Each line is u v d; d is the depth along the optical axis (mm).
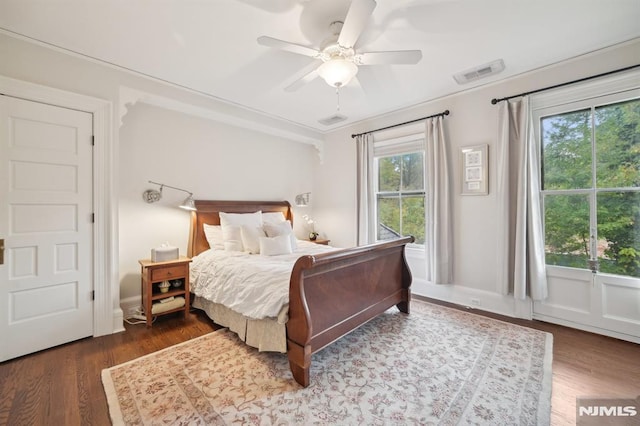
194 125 3580
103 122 2568
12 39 2143
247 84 3039
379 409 1612
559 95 2680
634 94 2340
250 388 1801
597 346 2309
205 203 3588
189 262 2982
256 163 4289
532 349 2264
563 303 2717
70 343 2387
